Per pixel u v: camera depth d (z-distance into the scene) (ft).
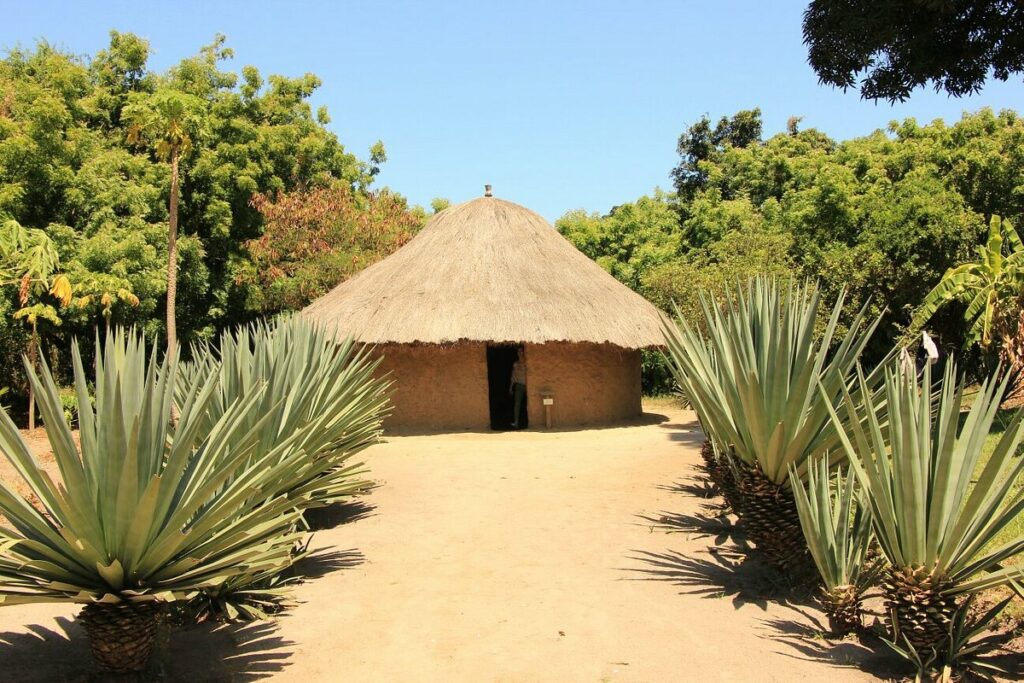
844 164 77.15
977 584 13.96
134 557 13.46
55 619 18.02
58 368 66.54
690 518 26.14
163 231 65.41
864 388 15.21
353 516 27.61
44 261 51.03
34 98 58.70
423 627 17.35
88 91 73.56
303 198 82.07
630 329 49.60
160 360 74.49
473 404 49.60
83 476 12.89
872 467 14.75
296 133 86.38
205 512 14.20
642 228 84.69
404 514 27.71
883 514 14.74
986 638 15.37
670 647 16.10
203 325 77.30
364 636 16.89
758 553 21.61
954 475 14.73
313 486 21.56
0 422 13.89
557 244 55.98
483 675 14.96
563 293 50.03
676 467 35.19
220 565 14.10
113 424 12.96
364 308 49.47
